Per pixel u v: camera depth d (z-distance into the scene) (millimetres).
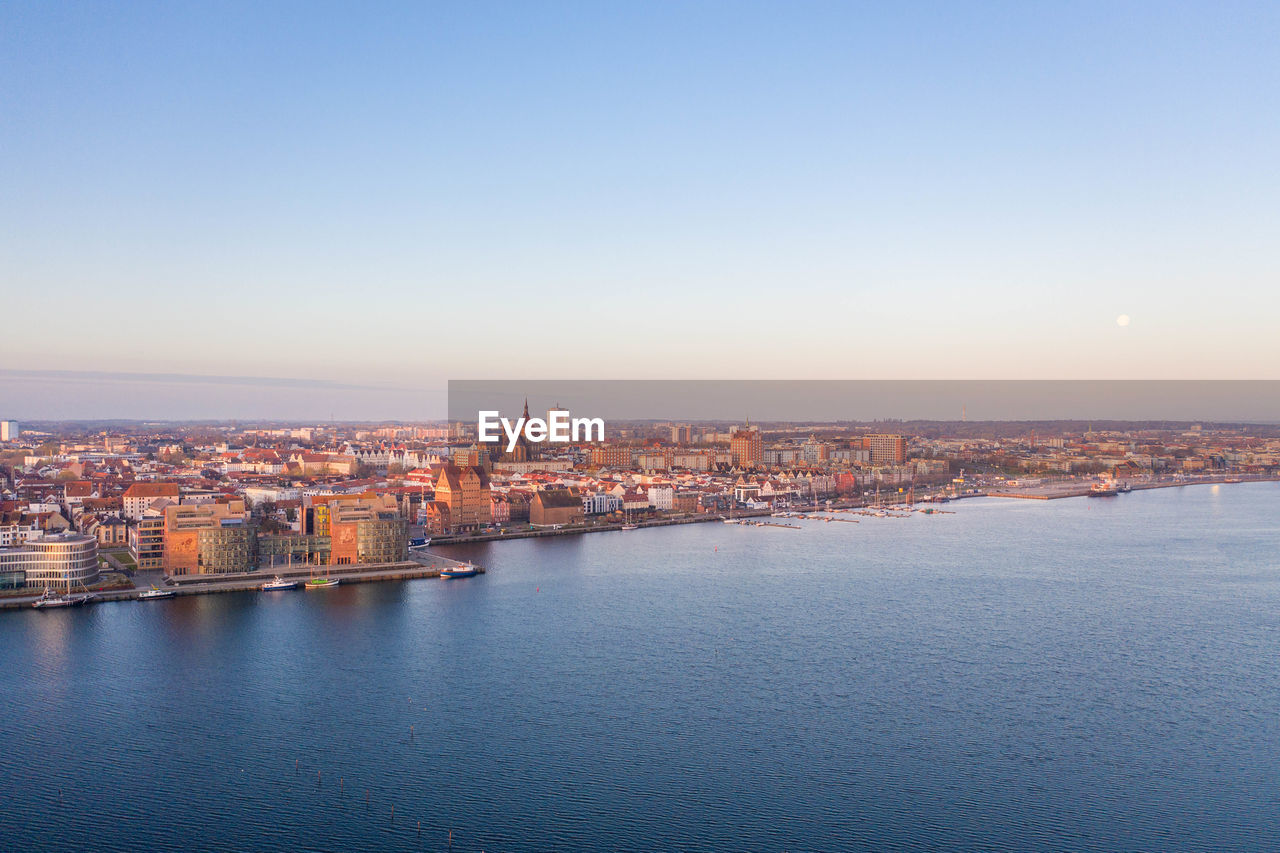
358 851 191500
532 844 194500
